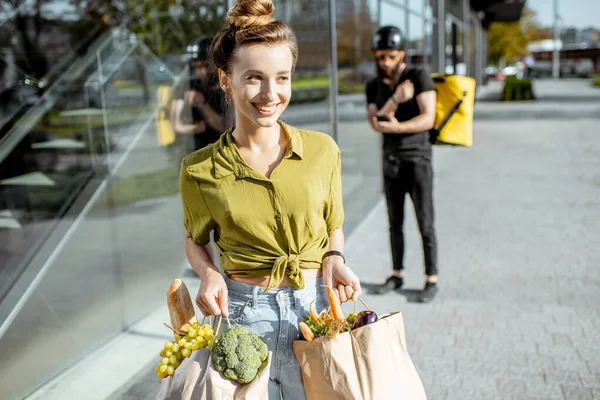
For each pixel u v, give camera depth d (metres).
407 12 9.47
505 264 5.30
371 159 7.74
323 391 1.70
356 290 1.78
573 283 4.79
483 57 40.31
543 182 8.85
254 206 1.71
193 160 1.76
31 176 4.26
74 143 4.41
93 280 3.95
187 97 4.48
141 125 4.52
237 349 1.62
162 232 4.63
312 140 1.78
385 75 4.38
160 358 3.71
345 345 1.69
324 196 1.77
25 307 3.34
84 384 3.40
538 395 3.13
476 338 3.83
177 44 5.81
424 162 4.38
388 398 1.66
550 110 20.62
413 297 4.57
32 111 4.41
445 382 3.28
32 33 7.56
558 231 6.30
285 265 1.75
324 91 5.80
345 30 6.53
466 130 4.39
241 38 1.62
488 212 7.20
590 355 3.56
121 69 4.81
